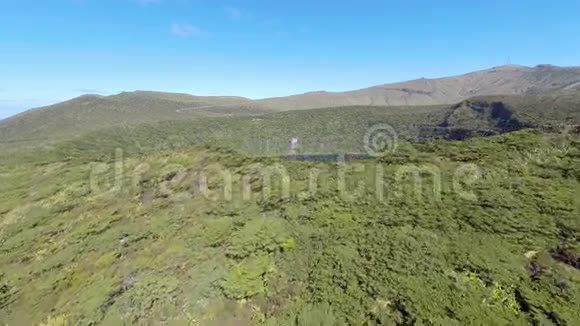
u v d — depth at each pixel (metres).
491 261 7.13
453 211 9.20
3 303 9.73
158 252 9.85
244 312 7.21
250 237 9.64
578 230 7.48
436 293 6.58
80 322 8.09
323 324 6.50
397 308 6.43
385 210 9.90
